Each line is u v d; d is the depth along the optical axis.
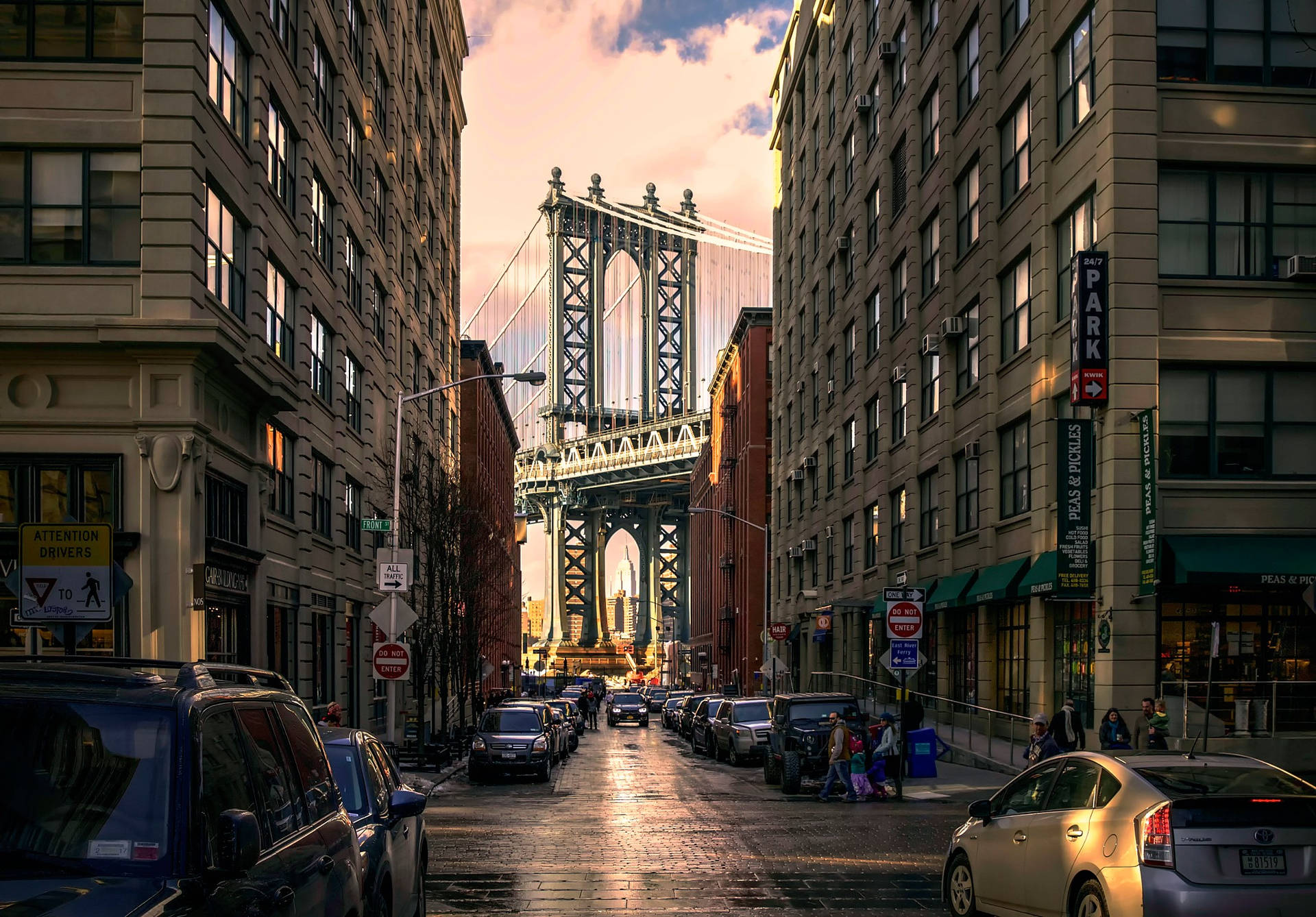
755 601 78.56
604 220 187.88
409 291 47.16
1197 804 8.00
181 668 5.44
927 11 39.44
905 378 40.53
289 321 29.05
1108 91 24.31
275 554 27.25
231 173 23.77
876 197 46.28
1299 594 24.05
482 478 72.31
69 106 21.30
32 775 4.68
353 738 9.33
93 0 21.59
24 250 21.17
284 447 28.56
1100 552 24.05
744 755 33.84
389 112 43.28
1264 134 24.45
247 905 4.85
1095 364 23.72
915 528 39.78
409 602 40.59
